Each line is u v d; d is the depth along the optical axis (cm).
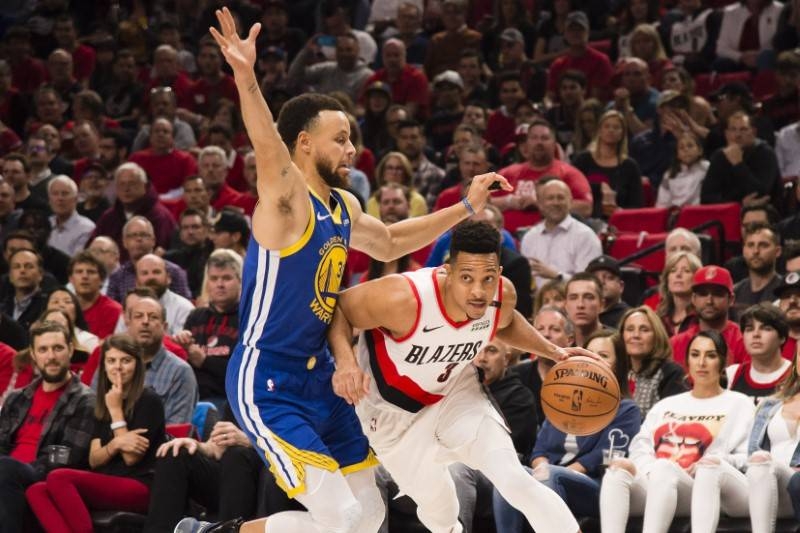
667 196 3133
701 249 2692
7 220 3300
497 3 4322
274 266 1360
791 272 2292
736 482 1870
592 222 2919
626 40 4025
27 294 2809
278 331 1385
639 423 2030
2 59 4553
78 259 2681
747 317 2092
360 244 1498
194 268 3000
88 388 2203
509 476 1479
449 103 3791
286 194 1325
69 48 4625
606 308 2456
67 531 2039
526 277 2484
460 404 1524
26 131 4222
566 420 1555
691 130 3253
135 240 2902
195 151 3741
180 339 2423
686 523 1902
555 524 1463
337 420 1468
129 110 4309
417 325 1429
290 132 1408
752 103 3316
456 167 3275
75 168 3797
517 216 2997
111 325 2695
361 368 1458
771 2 3878
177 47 4581
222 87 4222
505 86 3716
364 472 1497
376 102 3706
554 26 4191
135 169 3228
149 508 2034
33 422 2217
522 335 1556
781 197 2994
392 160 3134
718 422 1964
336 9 4369
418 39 4338
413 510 2020
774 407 1958
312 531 1414
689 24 3978
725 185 2988
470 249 1373
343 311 1433
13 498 2053
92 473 2073
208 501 2091
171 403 2264
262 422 1389
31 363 2431
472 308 1386
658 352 2116
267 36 4550
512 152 3441
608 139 3169
